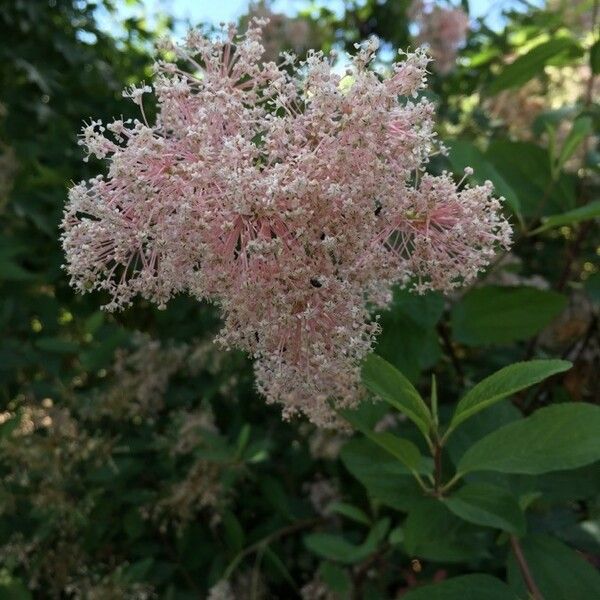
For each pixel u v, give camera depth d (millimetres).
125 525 345
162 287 157
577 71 426
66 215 157
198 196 148
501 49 481
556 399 284
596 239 378
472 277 159
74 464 350
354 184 142
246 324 154
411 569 319
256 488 382
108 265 180
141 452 387
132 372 404
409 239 158
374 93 143
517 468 158
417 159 148
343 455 195
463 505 167
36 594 366
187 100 159
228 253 150
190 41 163
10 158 424
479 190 155
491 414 200
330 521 353
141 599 332
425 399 267
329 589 316
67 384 377
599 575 173
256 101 160
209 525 365
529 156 278
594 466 213
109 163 164
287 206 141
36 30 485
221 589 308
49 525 337
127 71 557
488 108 476
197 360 383
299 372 155
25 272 364
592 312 305
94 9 541
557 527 219
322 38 537
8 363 363
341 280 152
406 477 189
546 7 457
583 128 261
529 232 254
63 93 474
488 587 167
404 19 532
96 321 376
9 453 340
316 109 144
